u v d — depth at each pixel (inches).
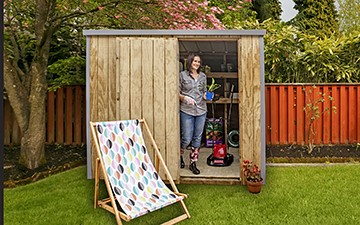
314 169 213.6
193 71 200.8
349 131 259.1
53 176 206.8
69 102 279.0
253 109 179.2
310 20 524.7
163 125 183.6
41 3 217.8
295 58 284.7
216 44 237.9
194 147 199.9
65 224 134.6
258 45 177.5
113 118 186.4
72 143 279.0
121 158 150.1
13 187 187.5
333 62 283.7
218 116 301.7
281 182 186.9
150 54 183.0
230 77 278.8
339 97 259.9
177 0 241.8
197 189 178.2
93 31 183.9
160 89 183.0
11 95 215.0
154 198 137.3
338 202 153.9
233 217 138.9
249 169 177.5
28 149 216.1
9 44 271.1
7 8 243.1
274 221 133.9
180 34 179.8
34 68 217.5
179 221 134.3
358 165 221.9
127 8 253.0
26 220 138.3
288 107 263.0
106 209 146.9
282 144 264.5
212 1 350.0
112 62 186.4
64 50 308.5
